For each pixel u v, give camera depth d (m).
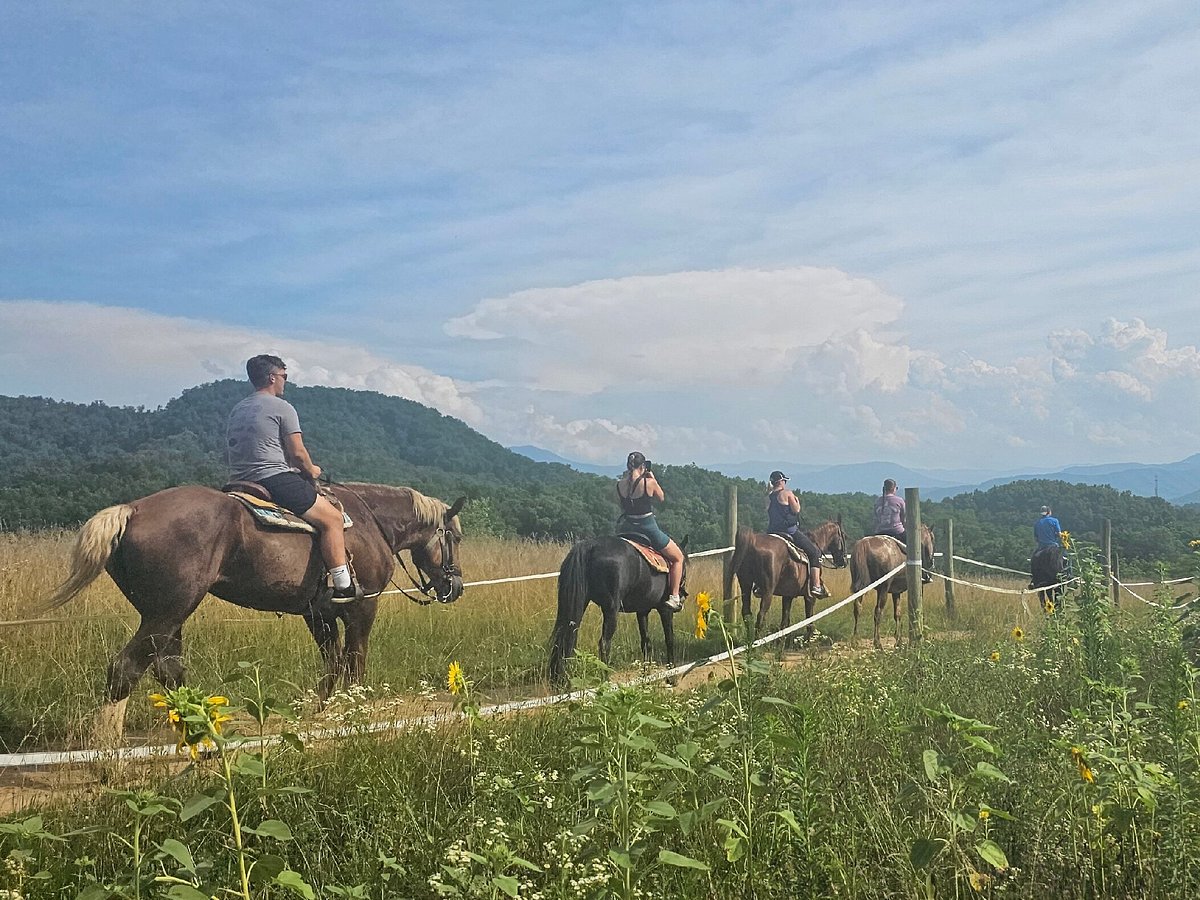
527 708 7.18
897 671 8.52
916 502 13.82
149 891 3.26
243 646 9.50
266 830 3.37
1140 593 24.06
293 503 7.64
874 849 4.14
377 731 6.09
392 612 11.85
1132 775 4.09
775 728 4.54
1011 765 4.81
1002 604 19.19
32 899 3.91
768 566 13.50
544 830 4.37
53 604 6.55
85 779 5.72
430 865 4.14
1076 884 3.84
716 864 3.99
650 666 8.09
